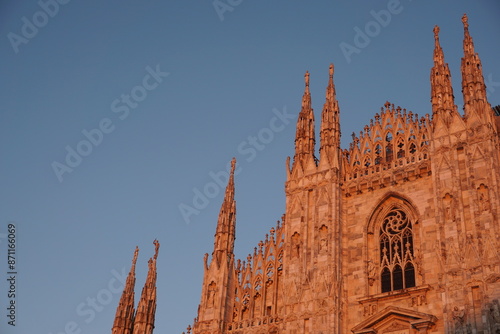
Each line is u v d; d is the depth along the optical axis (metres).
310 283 57.22
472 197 53.25
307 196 62.25
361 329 54.06
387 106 64.94
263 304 60.75
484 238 51.19
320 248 58.75
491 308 48.41
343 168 63.31
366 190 61.00
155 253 71.56
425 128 61.59
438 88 60.59
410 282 55.47
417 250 56.19
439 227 53.44
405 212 58.50
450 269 51.19
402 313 52.91
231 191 68.94
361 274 57.22
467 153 55.38
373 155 63.38
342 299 56.19
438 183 55.44
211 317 60.91
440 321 51.56
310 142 66.12
